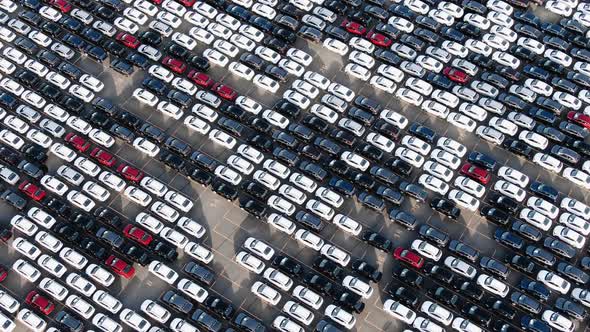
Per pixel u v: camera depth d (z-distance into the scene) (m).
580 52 127.69
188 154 121.88
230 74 131.00
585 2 134.38
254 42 133.88
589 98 123.25
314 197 117.62
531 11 135.25
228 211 117.25
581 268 108.25
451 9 134.62
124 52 133.62
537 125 121.38
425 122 124.31
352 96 126.19
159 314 106.44
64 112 126.50
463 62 127.88
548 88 124.38
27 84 130.50
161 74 129.50
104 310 108.75
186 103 126.56
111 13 138.50
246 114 125.88
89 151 123.44
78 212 116.88
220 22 136.38
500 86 125.50
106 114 126.25
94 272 110.31
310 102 126.56
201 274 109.62
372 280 109.31
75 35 136.38
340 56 132.50
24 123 125.88
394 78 127.81
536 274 107.94
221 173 118.81
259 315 108.00
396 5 135.38
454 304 105.69
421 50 131.75
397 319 106.44
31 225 115.19
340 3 136.75
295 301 108.44
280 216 114.50
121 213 117.56
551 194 113.62
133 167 120.62
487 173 116.56
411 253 109.44
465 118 122.38
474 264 109.75
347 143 121.06
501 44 129.88
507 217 112.38
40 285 109.94
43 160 122.62
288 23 134.88
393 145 120.81
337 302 107.62
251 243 111.94
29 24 138.50
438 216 114.88
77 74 131.00
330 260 110.62
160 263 111.12
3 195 118.50
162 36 136.00
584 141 119.88
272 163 119.38
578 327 104.88
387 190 115.25
